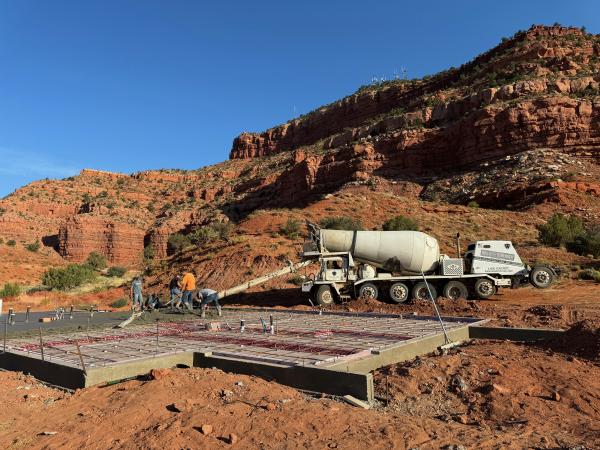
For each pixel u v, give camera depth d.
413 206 53.16
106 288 39.28
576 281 23.95
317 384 7.12
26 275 73.88
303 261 22.45
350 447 5.09
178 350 9.38
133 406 6.52
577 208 47.66
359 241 21.34
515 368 8.02
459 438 5.37
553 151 61.94
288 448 5.11
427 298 20.47
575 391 6.91
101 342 11.30
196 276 32.03
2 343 11.51
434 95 100.62
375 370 8.47
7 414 6.88
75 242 108.12
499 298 21.02
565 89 71.25
